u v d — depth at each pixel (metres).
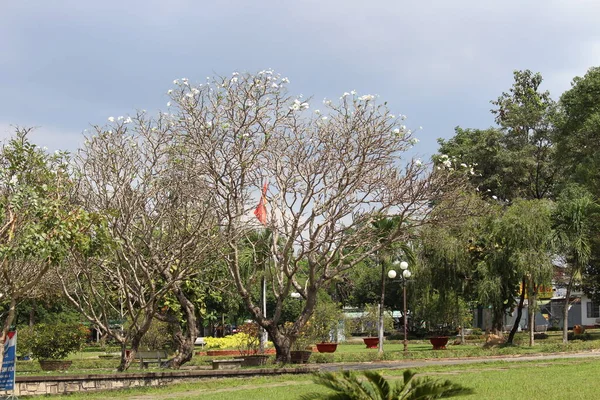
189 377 20.70
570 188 43.19
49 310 48.34
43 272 17.17
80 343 29.47
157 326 33.19
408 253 35.00
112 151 22.55
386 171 24.36
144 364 27.92
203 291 29.92
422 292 39.00
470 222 35.66
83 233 17.47
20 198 17.09
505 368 21.75
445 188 25.11
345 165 24.19
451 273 37.84
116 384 19.78
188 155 23.22
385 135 24.19
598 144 45.91
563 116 51.81
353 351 36.38
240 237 25.30
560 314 65.31
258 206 25.11
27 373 23.20
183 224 23.86
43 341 28.36
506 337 40.75
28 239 16.23
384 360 28.50
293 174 24.72
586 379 17.00
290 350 26.39
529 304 35.47
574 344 31.56
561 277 45.16
